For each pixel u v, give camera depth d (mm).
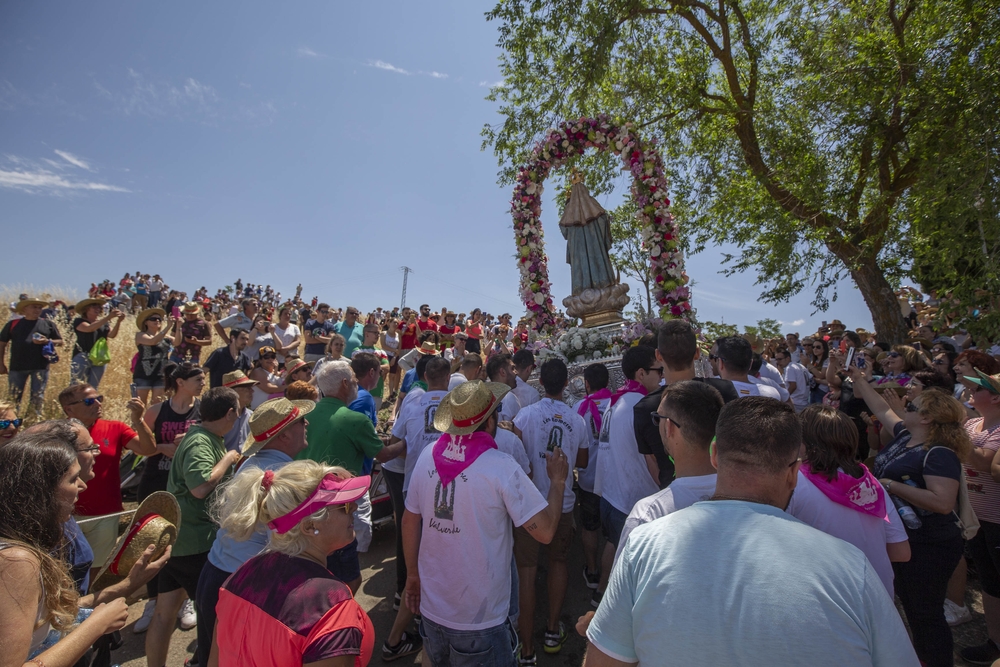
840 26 11367
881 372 6812
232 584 1791
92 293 19516
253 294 27719
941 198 9109
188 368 4652
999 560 3393
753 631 1286
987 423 3602
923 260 9961
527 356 5445
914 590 3018
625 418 3730
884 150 11438
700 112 12773
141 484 4566
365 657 1723
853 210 11633
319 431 3768
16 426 3215
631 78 12336
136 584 2426
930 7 10430
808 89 11398
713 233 13695
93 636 1883
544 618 4254
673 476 3129
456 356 9938
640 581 1479
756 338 7828
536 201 8875
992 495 3451
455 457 2727
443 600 2652
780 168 11750
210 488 3262
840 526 2326
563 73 12094
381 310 23156
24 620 1646
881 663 1291
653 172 8023
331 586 1725
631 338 6867
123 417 9062
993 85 9039
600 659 1510
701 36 12688
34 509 1843
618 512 3674
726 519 1490
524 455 3711
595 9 11117
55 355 8289
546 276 8789
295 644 1603
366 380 4680
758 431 1606
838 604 1297
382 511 5730
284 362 9320
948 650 2941
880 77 10336
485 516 2629
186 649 3945
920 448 3160
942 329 8672
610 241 8453
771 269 12336
